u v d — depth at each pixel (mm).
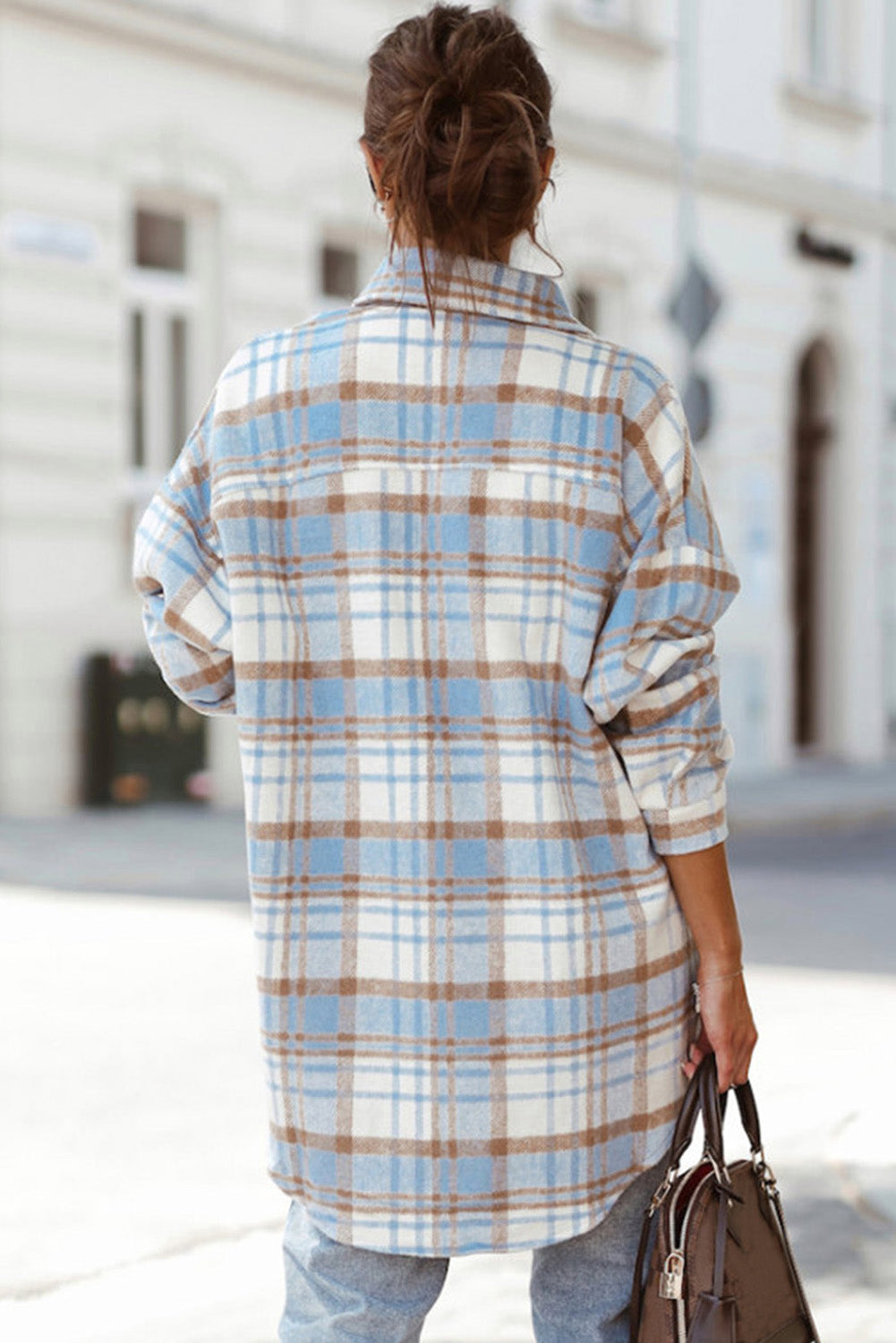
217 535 2291
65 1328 3971
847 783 18828
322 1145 2146
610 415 2148
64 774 14492
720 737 2195
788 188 20312
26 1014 7230
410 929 2117
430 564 2135
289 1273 2268
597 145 18312
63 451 14414
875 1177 5090
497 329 2154
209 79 15141
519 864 2119
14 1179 5090
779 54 20266
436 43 2143
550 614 2133
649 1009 2186
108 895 10562
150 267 15305
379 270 2230
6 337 14016
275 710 2188
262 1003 2172
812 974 8375
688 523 2172
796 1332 2260
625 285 18859
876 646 21875
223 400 2252
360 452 2154
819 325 20938
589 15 18484
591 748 2152
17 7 13875
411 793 2123
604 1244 2264
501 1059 2111
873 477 21719
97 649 14672
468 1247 2119
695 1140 5410
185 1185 5043
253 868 2182
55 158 14219
